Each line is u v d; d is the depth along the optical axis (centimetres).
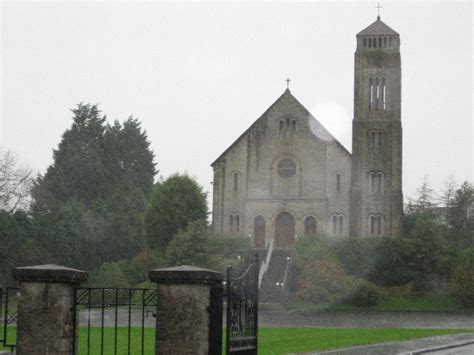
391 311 9394
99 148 16138
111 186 15662
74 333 2405
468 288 9750
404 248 10475
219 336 2341
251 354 2548
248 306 2544
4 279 10100
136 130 16625
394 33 11931
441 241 10675
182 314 2286
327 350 4466
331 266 10088
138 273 10925
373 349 4538
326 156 11994
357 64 11925
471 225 14312
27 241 10669
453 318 8594
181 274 2286
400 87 11850
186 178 11862
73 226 12250
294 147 12056
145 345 4609
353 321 7994
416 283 10350
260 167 12088
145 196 15912
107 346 4494
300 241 11081
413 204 15750
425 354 4303
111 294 8856
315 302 9862
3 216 10500
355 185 11756
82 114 16500
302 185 12012
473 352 4412
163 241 11638
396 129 11769
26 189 12975
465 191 14538
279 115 12119
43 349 2328
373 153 11775
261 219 12025
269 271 11112
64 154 16100
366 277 10525
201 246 10512
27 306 2342
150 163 16575
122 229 13425
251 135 12125
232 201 12088
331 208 11938
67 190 15462
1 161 15525
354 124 11831
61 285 2353
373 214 11719
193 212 11656
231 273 2503
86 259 12306
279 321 7806
